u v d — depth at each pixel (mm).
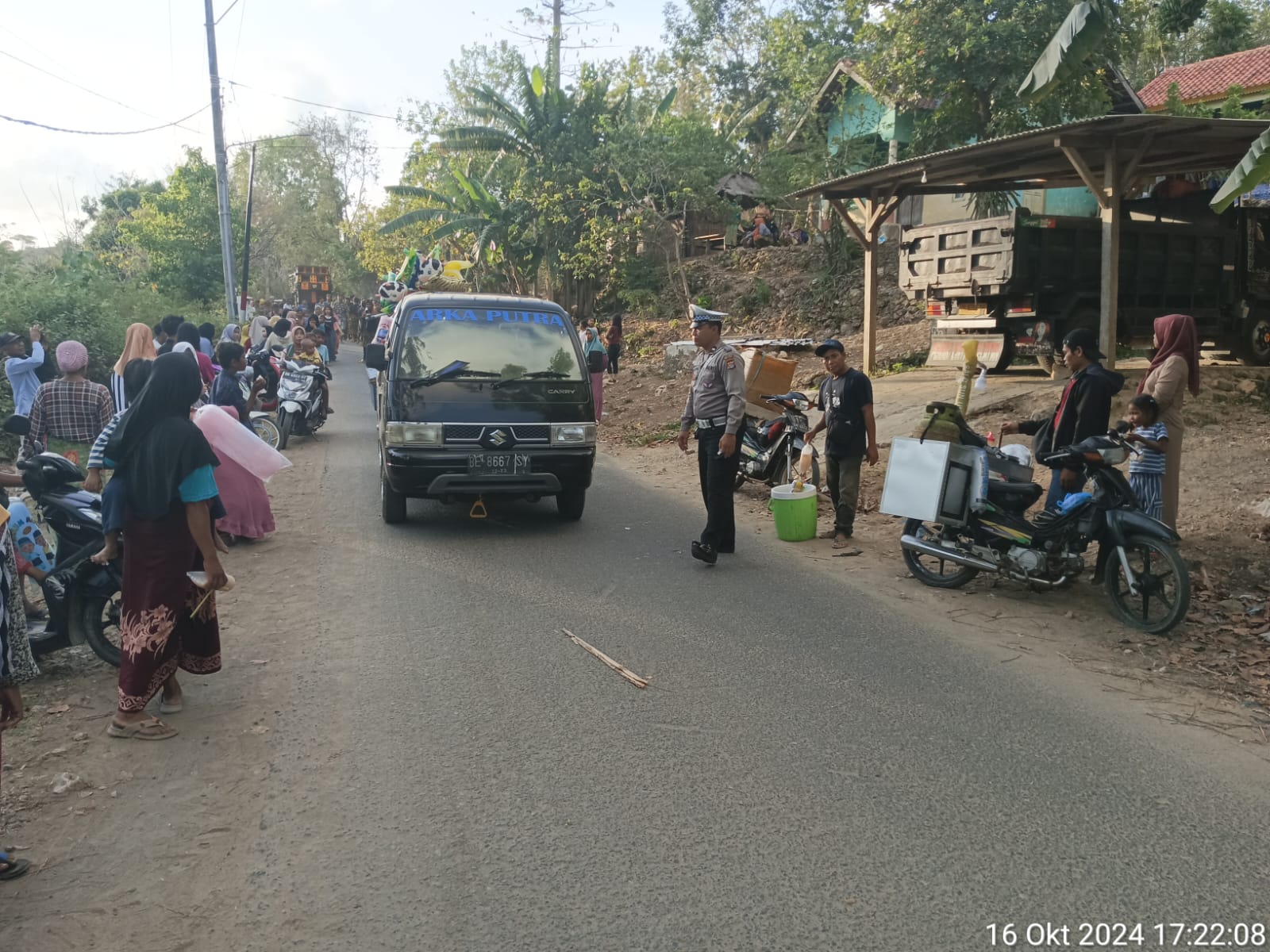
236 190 48406
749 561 7598
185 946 2969
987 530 6586
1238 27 29203
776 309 23906
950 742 4379
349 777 4035
